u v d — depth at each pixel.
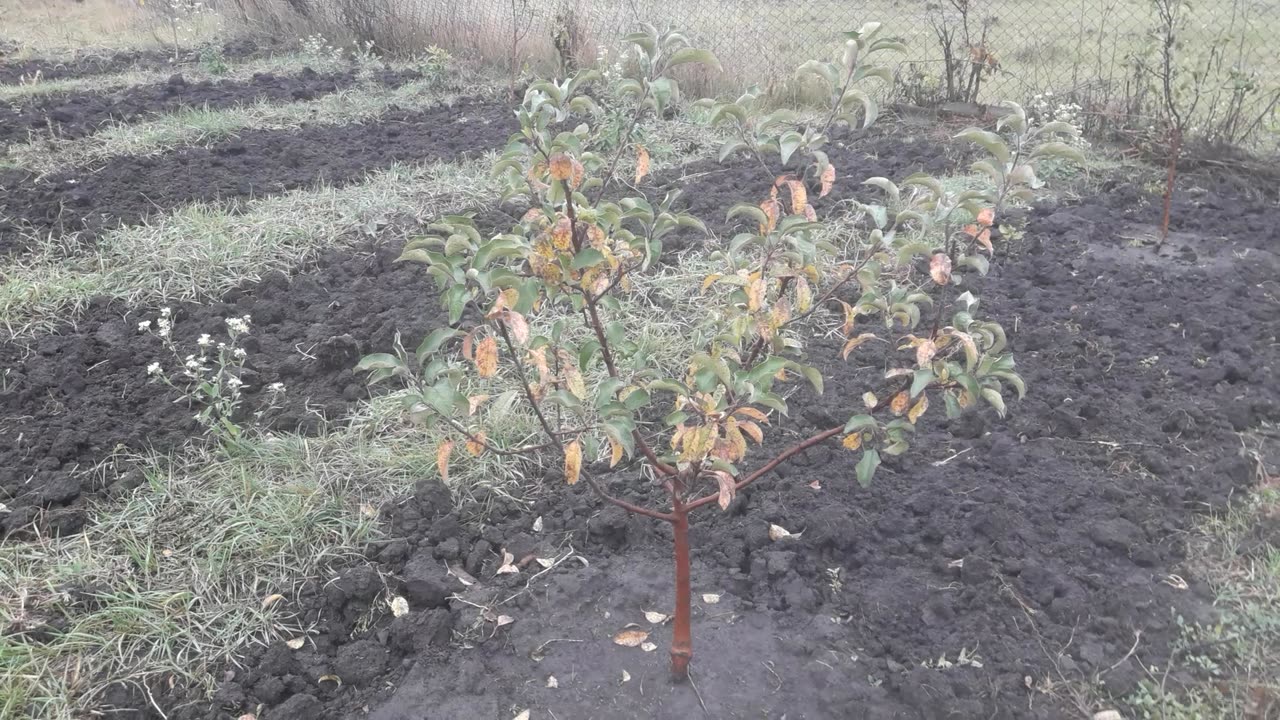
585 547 2.91
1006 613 2.63
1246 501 3.04
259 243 4.93
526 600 2.69
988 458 3.29
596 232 2.01
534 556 2.86
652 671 2.46
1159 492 3.08
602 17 9.30
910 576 2.78
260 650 2.56
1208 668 2.44
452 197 5.66
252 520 2.94
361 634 2.65
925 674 2.41
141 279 4.56
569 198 1.98
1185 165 6.17
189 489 3.15
